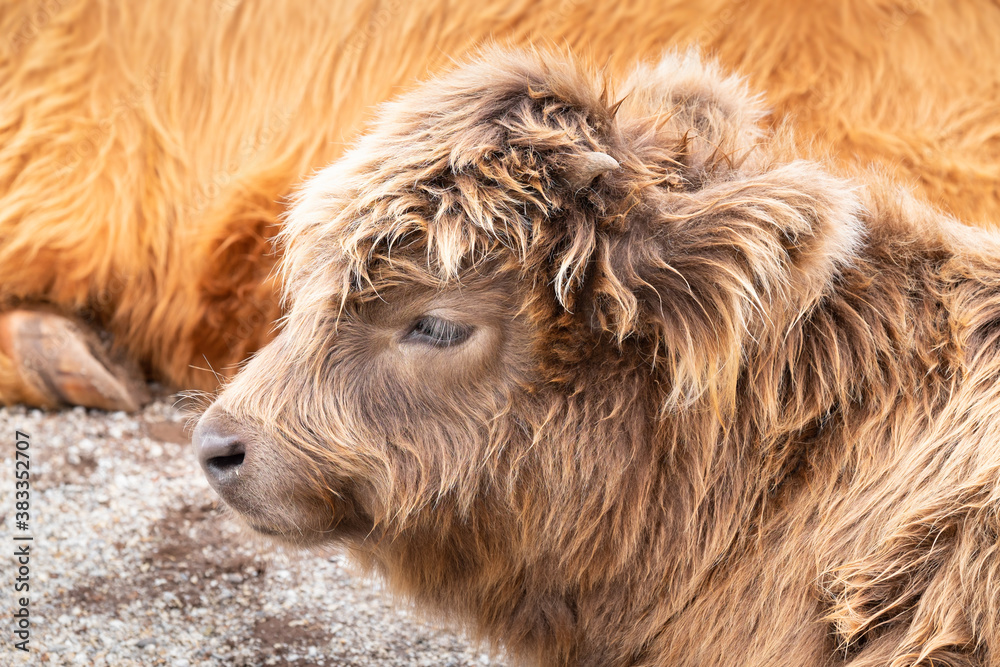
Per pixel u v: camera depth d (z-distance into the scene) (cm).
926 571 456
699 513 507
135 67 941
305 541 532
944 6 846
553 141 472
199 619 652
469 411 498
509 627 564
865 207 523
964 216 819
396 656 638
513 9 901
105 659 600
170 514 764
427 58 912
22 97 938
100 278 954
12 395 921
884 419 489
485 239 471
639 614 532
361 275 483
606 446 500
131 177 942
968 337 488
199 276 930
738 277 452
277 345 524
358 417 503
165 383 998
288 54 935
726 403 495
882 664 449
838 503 488
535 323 480
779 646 486
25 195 934
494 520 517
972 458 461
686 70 597
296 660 621
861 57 852
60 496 777
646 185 469
